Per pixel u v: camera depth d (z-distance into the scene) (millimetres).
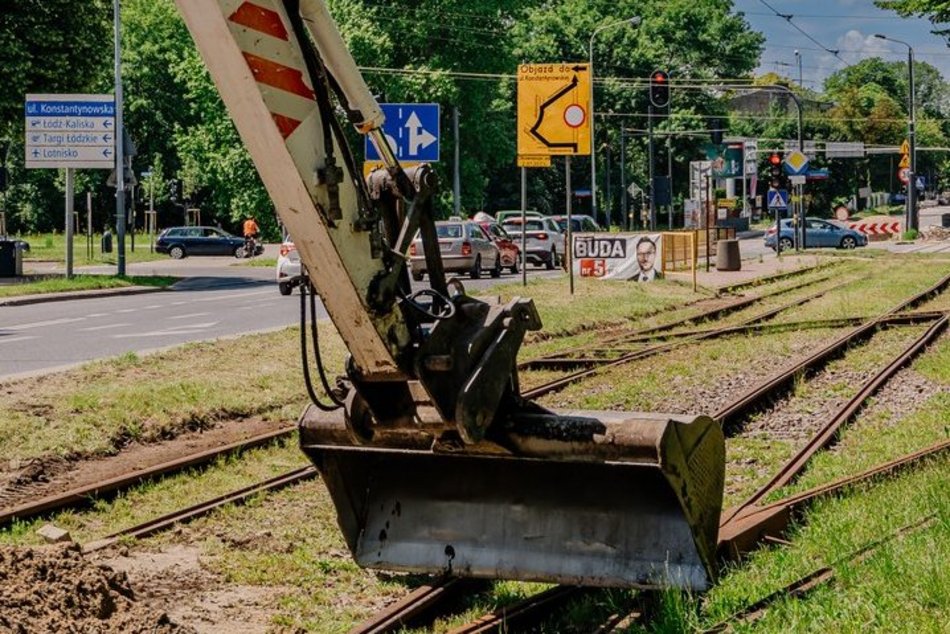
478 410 7223
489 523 8078
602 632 7387
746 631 6836
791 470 11945
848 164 156000
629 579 7605
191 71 73562
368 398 7258
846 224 94000
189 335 24609
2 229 68438
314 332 7355
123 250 47156
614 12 116312
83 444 13211
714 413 14883
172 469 12195
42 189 104062
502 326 7445
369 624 7547
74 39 50281
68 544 7578
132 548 9570
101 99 43250
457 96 75375
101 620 6797
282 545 9688
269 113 6234
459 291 7473
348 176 6645
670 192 58562
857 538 8648
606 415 7496
